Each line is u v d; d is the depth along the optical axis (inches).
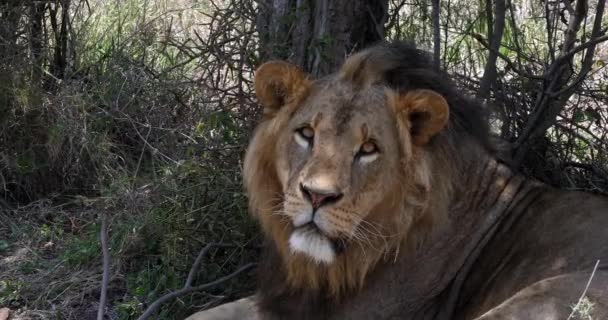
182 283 319.3
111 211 353.7
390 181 243.1
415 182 247.6
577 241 257.0
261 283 277.0
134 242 335.0
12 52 398.3
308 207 234.2
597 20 320.5
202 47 394.9
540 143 346.3
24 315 311.1
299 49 341.1
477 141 267.6
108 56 418.9
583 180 353.7
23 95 381.1
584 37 348.8
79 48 430.3
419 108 243.0
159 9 502.3
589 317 219.5
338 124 238.5
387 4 351.9
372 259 253.3
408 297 264.7
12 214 379.9
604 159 355.6
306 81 249.1
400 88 252.8
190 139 358.6
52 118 389.7
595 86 394.0
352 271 254.7
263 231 270.2
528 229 267.4
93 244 338.6
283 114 249.3
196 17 500.4
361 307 262.4
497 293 263.0
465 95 268.2
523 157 331.6
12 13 404.5
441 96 240.4
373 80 247.6
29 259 343.6
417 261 263.6
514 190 275.1
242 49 347.9
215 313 272.4
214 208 328.8
